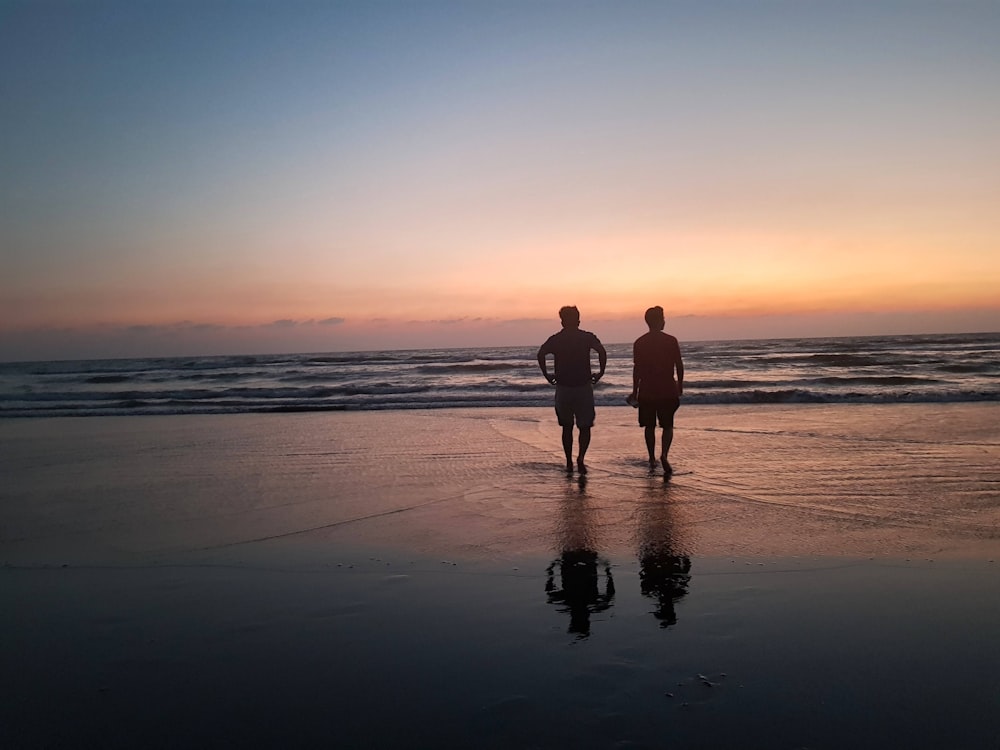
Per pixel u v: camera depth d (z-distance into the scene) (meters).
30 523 5.52
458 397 16.84
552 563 4.27
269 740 2.38
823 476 6.73
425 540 4.83
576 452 8.52
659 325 7.39
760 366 29.45
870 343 58.38
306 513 5.70
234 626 3.39
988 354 33.72
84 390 24.64
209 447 9.74
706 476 6.85
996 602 3.48
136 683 2.82
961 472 6.82
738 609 3.46
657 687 2.68
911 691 2.61
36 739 2.41
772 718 2.44
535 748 2.29
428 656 3.01
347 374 30.94
